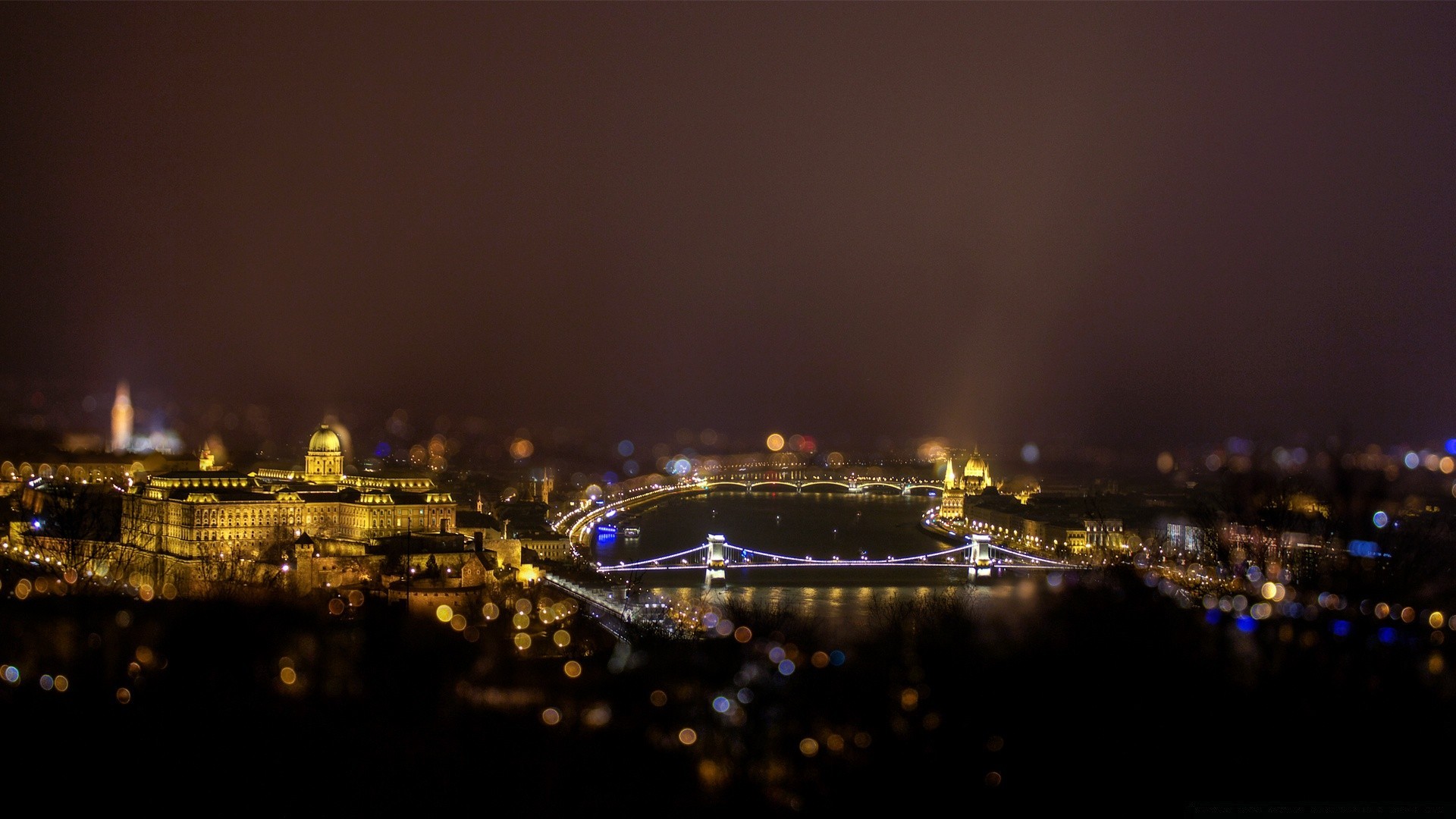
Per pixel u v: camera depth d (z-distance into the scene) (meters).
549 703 92.06
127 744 79.19
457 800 72.12
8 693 88.31
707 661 110.12
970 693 84.88
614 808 71.19
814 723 86.12
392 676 98.62
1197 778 68.81
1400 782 67.50
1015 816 69.06
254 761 76.56
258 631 111.44
